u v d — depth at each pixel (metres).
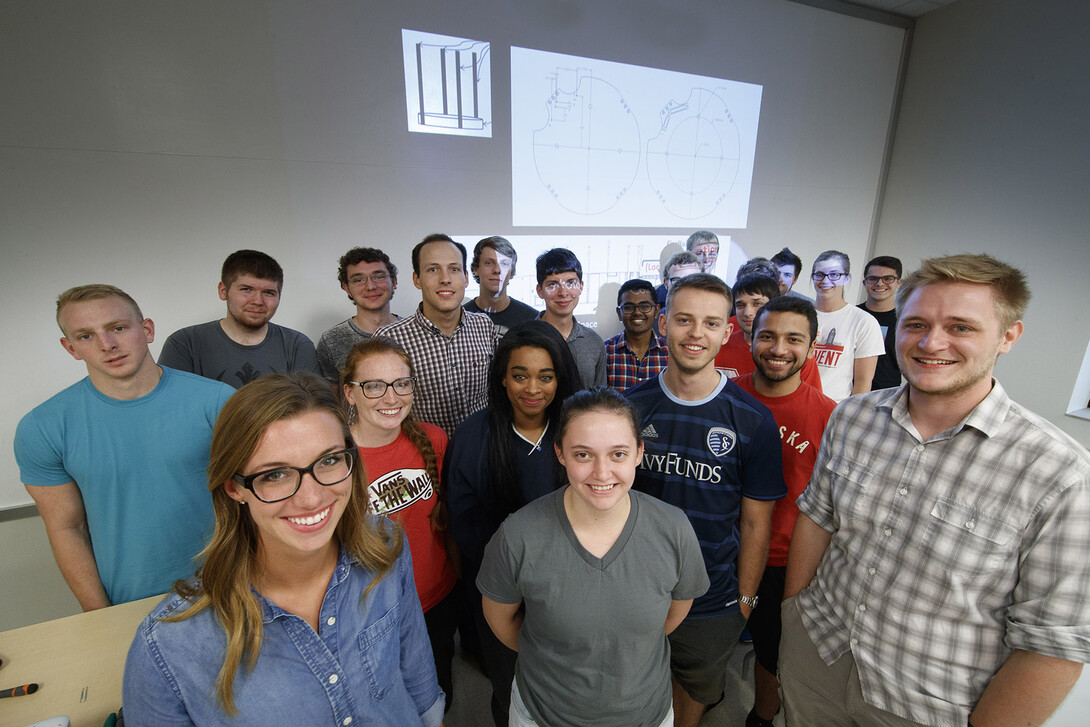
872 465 0.90
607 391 0.83
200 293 2.25
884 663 0.87
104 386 1.01
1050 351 2.90
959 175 3.31
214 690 0.57
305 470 0.57
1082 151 2.69
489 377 1.17
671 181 3.14
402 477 1.19
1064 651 0.67
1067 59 2.71
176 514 1.07
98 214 2.02
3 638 0.94
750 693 1.57
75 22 1.83
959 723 0.80
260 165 2.22
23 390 2.05
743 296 1.93
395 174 2.48
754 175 3.38
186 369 1.74
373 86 2.33
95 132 1.94
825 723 1.02
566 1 2.59
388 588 0.72
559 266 2.03
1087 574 0.67
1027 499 0.72
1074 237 2.75
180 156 2.08
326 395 0.61
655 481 1.18
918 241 3.63
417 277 1.70
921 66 3.49
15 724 0.78
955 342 0.74
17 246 1.93
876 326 2.25
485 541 1.19
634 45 2.81
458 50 2.44
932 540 0.80
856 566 0.92
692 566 0.86
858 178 3.71
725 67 3.06
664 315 1.30
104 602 1.09
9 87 1.80
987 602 0.77
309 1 2.12
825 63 3.32
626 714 0.86
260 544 0.61
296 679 0.61
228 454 0.55
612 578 0.81
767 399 1.41
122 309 0.98
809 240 3.71
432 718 0.81
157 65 1.97
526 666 0.90
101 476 1.01
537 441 1.18
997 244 3.13
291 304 2.43
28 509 2.17
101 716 0.80
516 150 2.71
